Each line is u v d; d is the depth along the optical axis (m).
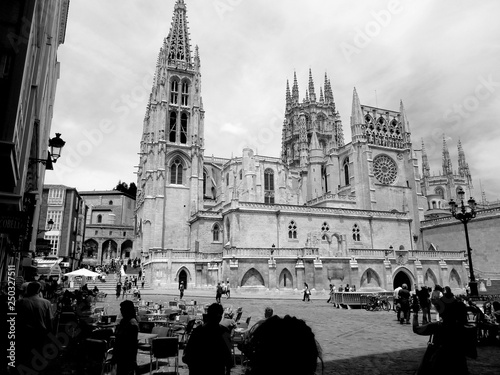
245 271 53.59
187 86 91.25
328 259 57.59
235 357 14.45
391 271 61.28
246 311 32.72
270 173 86.88
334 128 124.88
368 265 60.19
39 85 17.39
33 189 22.25
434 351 8.23
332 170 93.94
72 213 70.94
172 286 58.69
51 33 20.36
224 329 7.61
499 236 67.44
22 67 11.14
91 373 10.46
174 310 21.62
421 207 87.81
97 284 58.81
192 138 84.69
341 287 49.38
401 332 21.34
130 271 77.25
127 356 8.48
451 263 67.44
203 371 6.88
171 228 78.50
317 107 127.75
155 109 85.12
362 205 84.75
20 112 11.41
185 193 81.50
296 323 3.06
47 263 45.91
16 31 11.34
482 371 12.51
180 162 83.94
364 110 93.00
